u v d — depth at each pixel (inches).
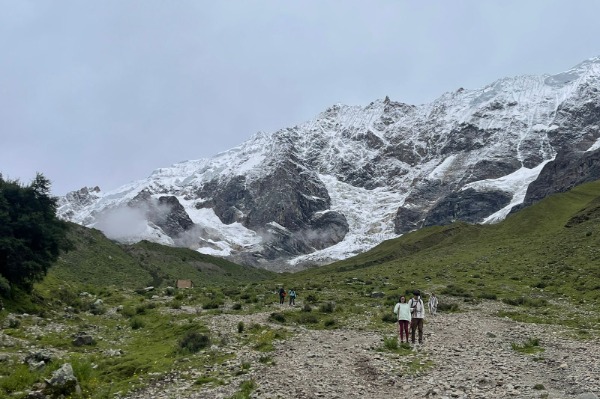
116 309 2306.8
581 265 2982.3
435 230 7436.0
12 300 1971.0
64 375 952.3
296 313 1952.5
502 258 3887.8
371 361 1095.0
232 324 1701.5
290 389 890.7
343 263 7037.4
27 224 2210.9
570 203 5816.9
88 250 6053.2
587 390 804.6
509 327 1603.1
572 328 1562.5
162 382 1023.6
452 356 1120.8
